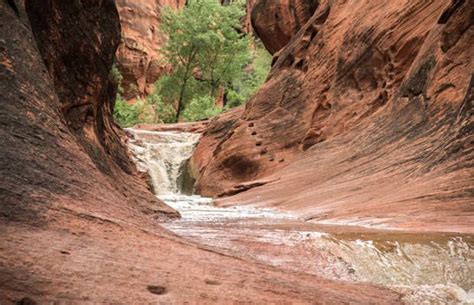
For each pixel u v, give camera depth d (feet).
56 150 15.88
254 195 58.80
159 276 10.90
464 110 37.35
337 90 68.85
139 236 14.02
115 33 34.19
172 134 106.32
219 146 85.46
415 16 59.72
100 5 32.40
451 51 45.85
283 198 52.13
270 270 14.46
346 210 36.11
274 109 80.84
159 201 35.96
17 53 16.96
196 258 13.34
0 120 14.26
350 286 14.96
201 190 82.53
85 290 9.33
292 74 82.58
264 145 76.59
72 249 11.13
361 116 61.57
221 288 11.06
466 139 35.47
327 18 79.92
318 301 11.83
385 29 62.85
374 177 43.80
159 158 96.99
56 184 14.37
